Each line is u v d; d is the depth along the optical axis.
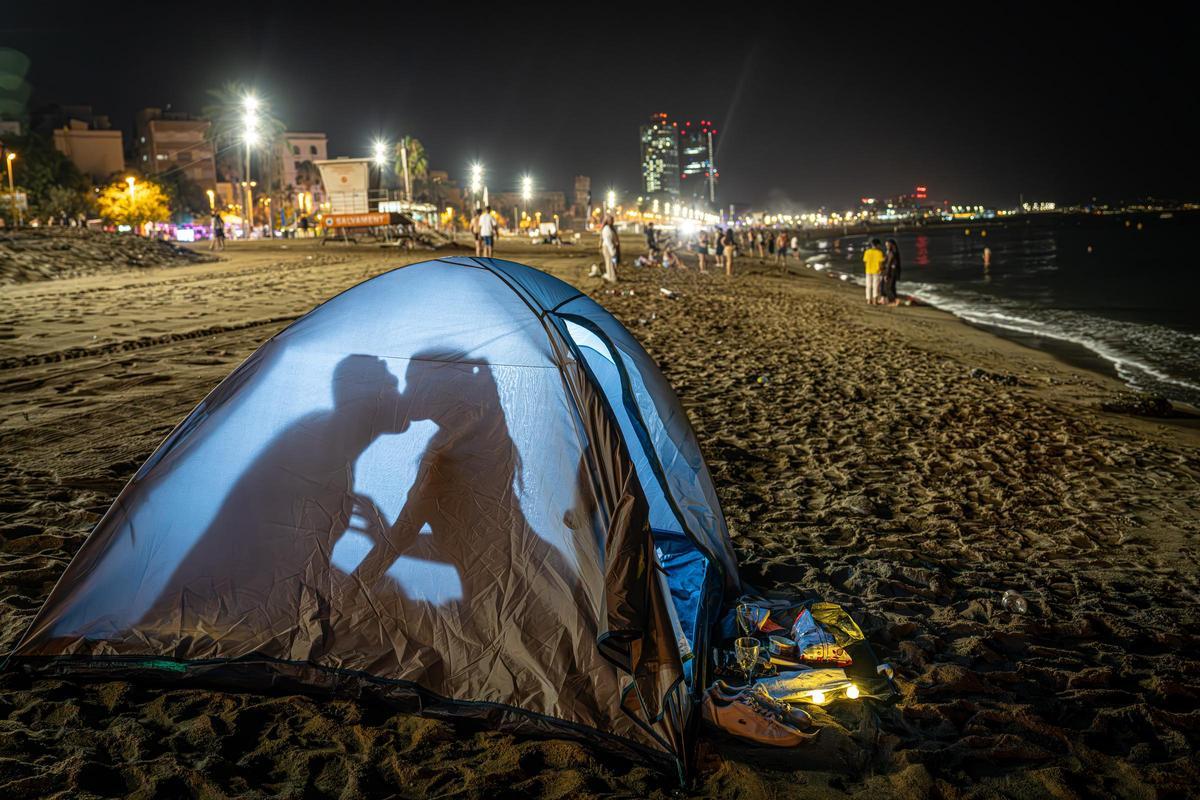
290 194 117.06
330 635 3.50
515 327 3.72
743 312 19.86
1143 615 4.56
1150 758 3.26
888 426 8.79
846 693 3.57
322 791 2.90
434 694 3.39
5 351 10.69
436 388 3.67
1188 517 6.32
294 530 3.60
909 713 3.47
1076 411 10.56
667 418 4.39
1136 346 19.34
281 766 3.03
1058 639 4.28
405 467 3.60
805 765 3.15
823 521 5.90
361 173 43.78
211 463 3.72
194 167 127.62
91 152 114.81
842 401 9.97
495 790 2.91
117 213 87.06
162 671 3.50
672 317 17.53
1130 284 41.84
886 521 5.99
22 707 3.29
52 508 5.29
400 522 3.54
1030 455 7.93
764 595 4.55
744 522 5.83
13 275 21.38
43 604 3.73
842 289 34.44
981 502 6.52
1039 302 32.25
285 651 3.51
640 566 3.26
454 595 3.46
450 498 3.53
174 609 3.57
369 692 3.42
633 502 3.36
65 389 8.72
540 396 3.58
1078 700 3.62
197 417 3.84
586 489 3.43
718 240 39.53
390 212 42.03
